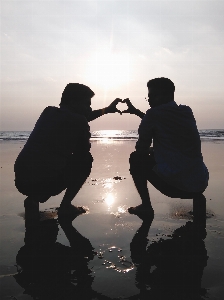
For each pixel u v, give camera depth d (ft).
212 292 4.47
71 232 7.12
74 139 7.92
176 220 7.96
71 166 8.31
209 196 10.64
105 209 9.09
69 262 5.50
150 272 5.12
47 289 4.58
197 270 5.16
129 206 9.41
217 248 6.09
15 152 29.32
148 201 8.75
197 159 7.86
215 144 39.04
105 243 6.43
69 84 8.34
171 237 6.74
